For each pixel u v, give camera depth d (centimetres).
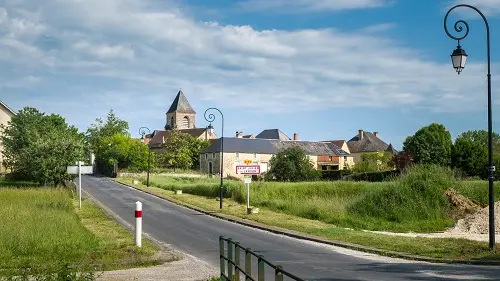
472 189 3462
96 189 5794
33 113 6406
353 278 1325
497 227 2823
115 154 9756
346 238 2145
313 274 1384
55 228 1916
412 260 1681
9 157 6097
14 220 2078
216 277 1252
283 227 2586
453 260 1627
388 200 3247
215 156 10812
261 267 729
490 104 1770
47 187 4356
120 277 1282
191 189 5303
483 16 1783
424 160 9075
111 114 14225
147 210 3556
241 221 2864
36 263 1389
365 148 14375
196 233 2373
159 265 1470
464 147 8731
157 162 11375
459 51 1794
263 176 6900
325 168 11831
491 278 1330
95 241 1767
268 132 14288
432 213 3123
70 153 4525
